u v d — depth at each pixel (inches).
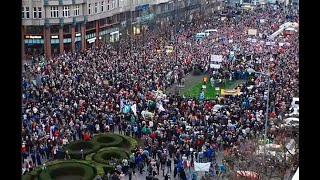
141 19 4274.1
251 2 6146.7
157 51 3319.4
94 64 2758.4
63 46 3518.7
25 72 2349.9
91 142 1685.5
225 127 1670.8
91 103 1967.3
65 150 1598.2
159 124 1758.1
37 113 1795.0
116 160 1541.6
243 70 2723.9
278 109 1825.8
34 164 1499.8
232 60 2994.6
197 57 3110.2
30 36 3400.6
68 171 1494.8
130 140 1717.5
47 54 3408.0
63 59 2915.8
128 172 1483.8
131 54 3186.5
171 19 4744.1
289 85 2196.1
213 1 5738.2
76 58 2960.1
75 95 2063.2
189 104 2007.9
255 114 1788.9
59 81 2278.5
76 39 3585.1
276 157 1248.2
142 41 3897.6
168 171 1478.8
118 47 3580.2
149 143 1627.7
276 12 5600.4
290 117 1644.9
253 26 4643.2
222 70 2768.2
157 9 4534.9
